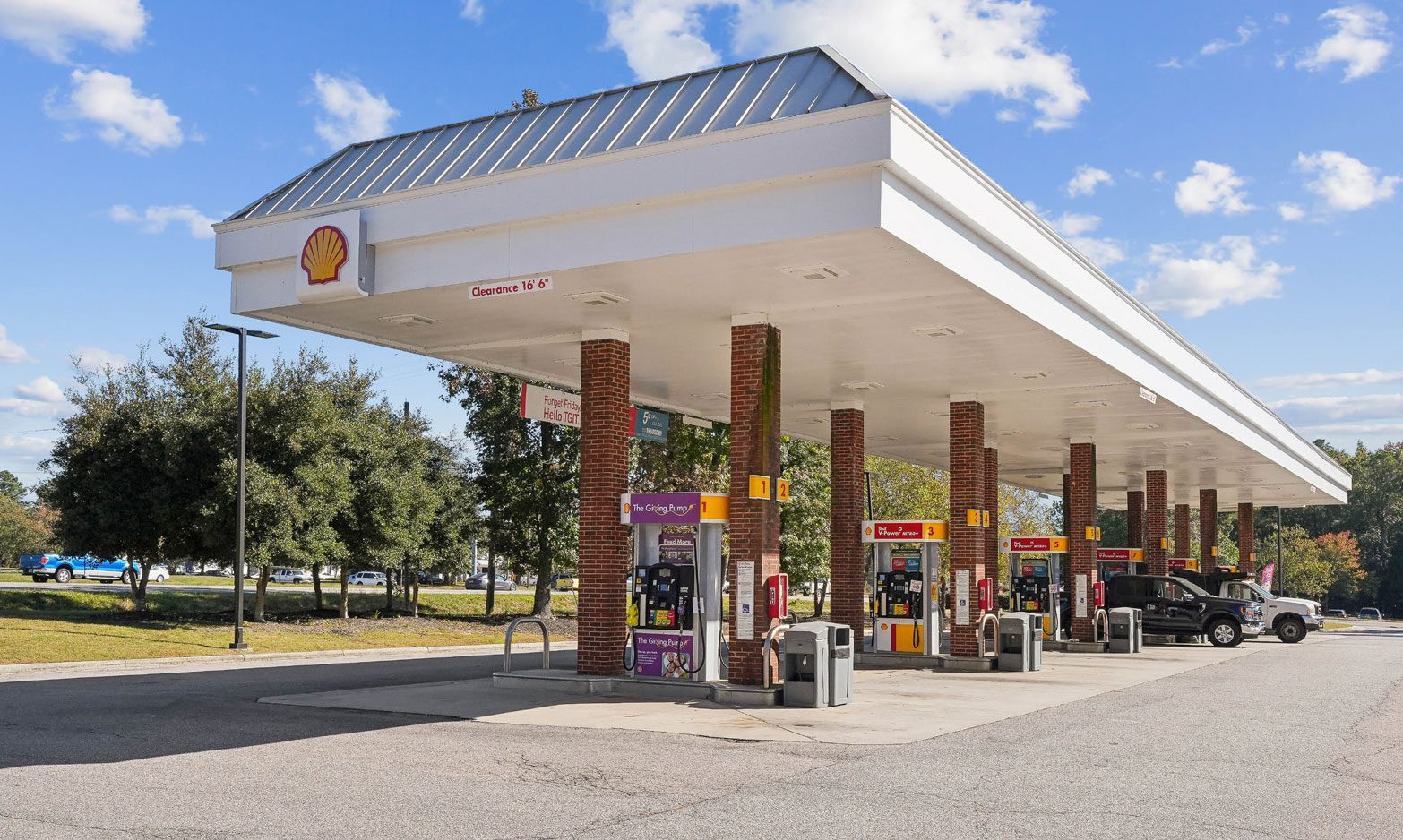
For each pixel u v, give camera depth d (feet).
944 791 31.45
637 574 61.67
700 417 106.01
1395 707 54.95
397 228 54.75
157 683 62.90
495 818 27.76
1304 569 273.13
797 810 28.68
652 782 32.78
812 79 48.26
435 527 128.47
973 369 75.20
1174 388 87.61
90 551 107.04
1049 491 194.49
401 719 47.50
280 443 106.93
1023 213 56.39
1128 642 100.89
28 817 27.63
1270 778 34.17
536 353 73.61
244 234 59.72
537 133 55.77
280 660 84.94
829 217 44.19
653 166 48.01
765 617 56.95
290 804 29.32
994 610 94.38
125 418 105.40
